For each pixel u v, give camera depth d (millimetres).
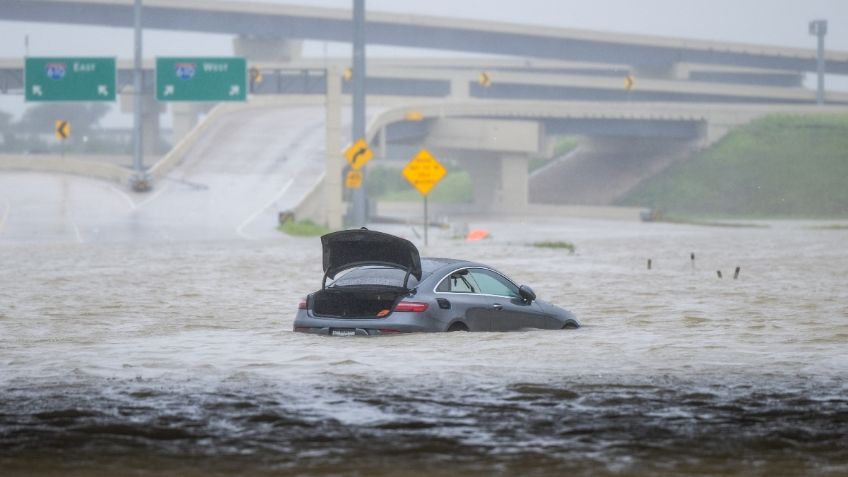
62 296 76938
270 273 103438
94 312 65750
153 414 31578
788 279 94625
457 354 43594
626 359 42812
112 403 33250
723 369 40250
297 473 24906
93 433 29031
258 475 24719
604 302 73250
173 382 37281
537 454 26672
